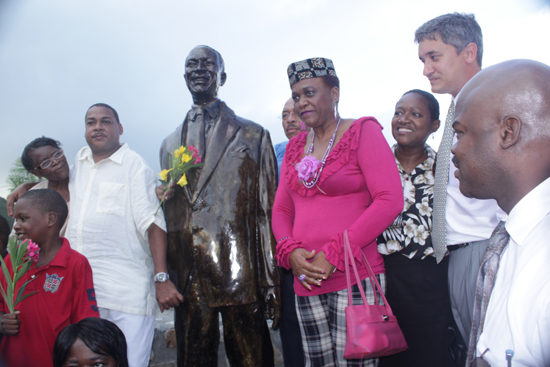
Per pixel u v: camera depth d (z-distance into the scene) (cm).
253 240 238
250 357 230
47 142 244
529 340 76
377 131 178
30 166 241
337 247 159
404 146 203
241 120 255
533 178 82
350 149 176
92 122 242
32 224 196
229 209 233
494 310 86
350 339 148
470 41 187
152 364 285
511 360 77
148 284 239
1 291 196
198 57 248
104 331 157
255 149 246
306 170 179
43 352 192
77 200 239
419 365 191
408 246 192
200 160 232
